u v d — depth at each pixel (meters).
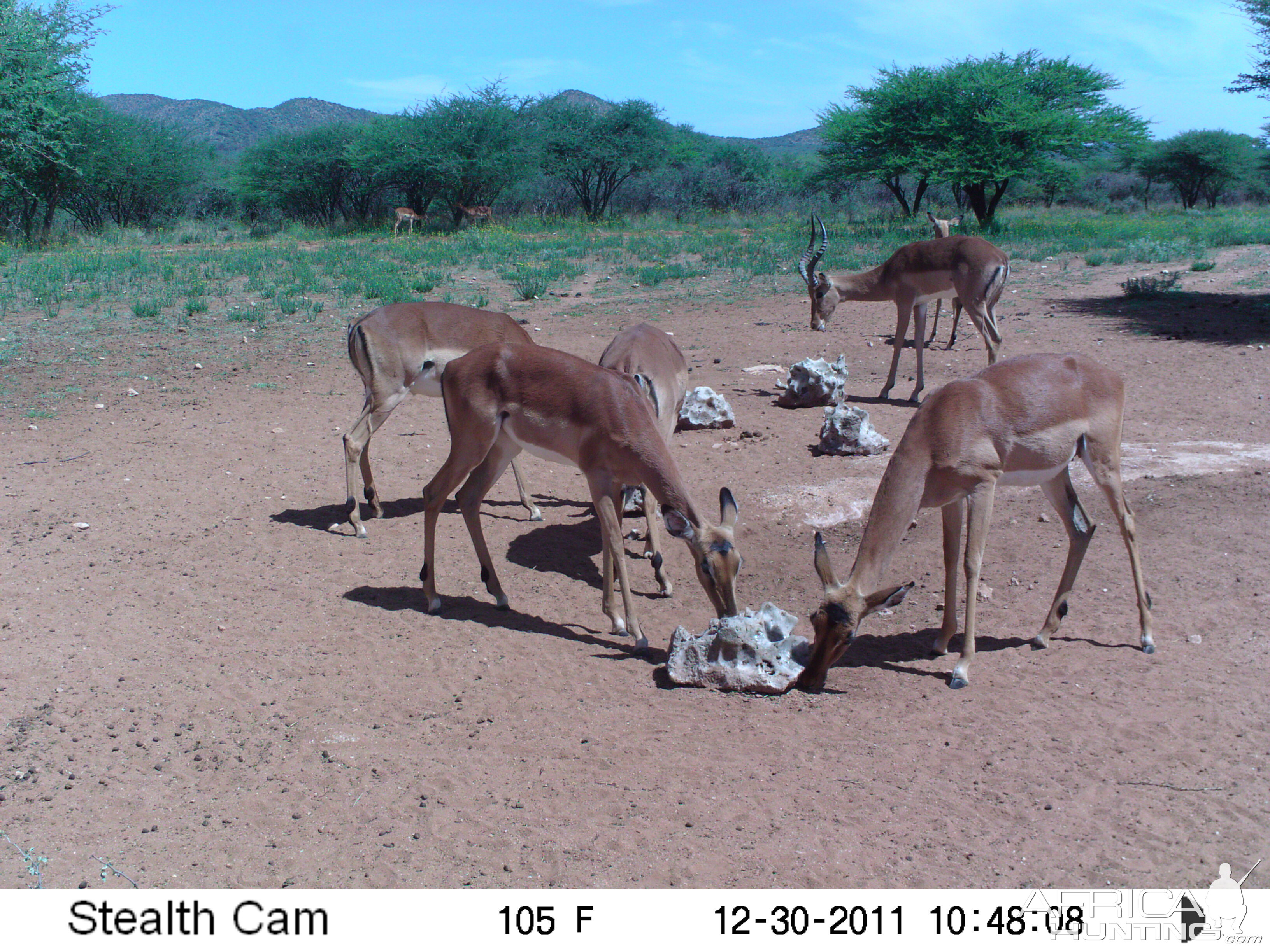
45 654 5.53
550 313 17.58
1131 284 18.06
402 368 7.77
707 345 15.21
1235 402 10.52
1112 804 4.04
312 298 18.48
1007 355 13.93
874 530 5.20
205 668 5.44
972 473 5.19
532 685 5.32
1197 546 6.84
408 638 5.90
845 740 4.66
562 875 3.72
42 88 26.20
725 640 5.25
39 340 14.77
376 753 4.63
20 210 34.09
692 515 5.48
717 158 48.56
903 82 31.62
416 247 26.64
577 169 41.09
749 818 4.04
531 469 9.73
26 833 3.98
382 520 8.06
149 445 9.98
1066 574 5.67
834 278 12.18
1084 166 51.16
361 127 42.75
